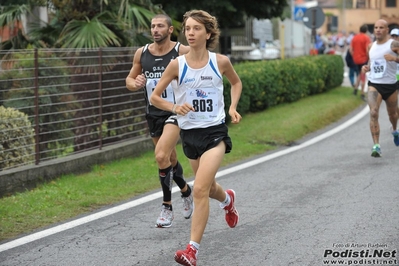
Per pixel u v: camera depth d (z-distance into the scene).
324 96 59.62
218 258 17.97
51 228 21.36
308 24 65.69
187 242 19.64
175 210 23.59
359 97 59.97
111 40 37.25
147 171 30.19
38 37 37.88
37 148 28.39
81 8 37.91
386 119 46.72
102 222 21.98
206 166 17.44
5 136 27.23
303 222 21.27
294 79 55.16
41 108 29.25
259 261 17.59
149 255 18.44
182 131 18.58
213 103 18.08
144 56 22.16
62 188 26.61
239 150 35.22
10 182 26.38
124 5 38.03
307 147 36.88
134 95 35.22
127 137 34.88
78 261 18.02
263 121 44.22
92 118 32.03
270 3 57.56
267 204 23.86
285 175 29.08
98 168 30.83
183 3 51.50
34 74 28.48
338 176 28.42
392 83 32.72
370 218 21.44
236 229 20.77
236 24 66.38
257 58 72.19
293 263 17.31
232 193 20.00
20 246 19.45
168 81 18.20
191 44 17.80
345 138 39.59
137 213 23.11
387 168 29.72
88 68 31.67
